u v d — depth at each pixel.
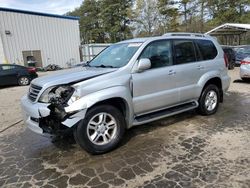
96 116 3.71
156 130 4.75
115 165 3.47
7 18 21.30
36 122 3.74
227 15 40.34
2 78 12.23
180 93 4.82
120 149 3.97
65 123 3.41
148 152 3.82
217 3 42.16
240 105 6.44
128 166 3.43
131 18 49.03
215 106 5.64
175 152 3.78
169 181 3.02
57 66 23.91
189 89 4.98
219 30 27.48
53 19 24.36
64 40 25.52
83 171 3.35
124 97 3.88
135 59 4.16
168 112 4.70
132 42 4.64
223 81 5.72
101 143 3.80
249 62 9.52
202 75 5.24
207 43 5.50
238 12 40.94
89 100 3.51
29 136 4.84
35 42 23.28
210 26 42.06
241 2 39.88
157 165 3.41
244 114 5.62
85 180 3.13
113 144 3.89
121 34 53.00
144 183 3.00
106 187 2.96
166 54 4.64
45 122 3.70
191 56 5.10
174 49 4.78
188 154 3.70
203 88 5.35
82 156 3.81
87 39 61.59
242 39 33.00
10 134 5.01
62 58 25.59
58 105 3.49
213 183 2.93
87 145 3.65
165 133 4.59
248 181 2.94
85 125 3.58
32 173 3.37
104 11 52.59
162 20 45.25
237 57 17.48
